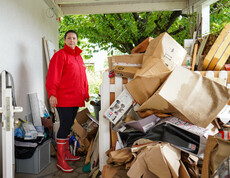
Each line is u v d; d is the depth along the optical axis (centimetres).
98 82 1012
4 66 254
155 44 221
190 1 492
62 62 277
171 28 677
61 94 285
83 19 665
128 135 193
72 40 289
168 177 150
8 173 179
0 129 192
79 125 314
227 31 234
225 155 134
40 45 400
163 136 168
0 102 208
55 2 455
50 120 356
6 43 261
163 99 169
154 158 152
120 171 188
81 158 328
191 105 171
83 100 310
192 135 167
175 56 219
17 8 296
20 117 297
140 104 204
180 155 166
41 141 277
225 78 216
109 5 525
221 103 171
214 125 187
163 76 189
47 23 451
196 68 252
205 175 146
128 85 205
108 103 229
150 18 623
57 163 293
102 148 232
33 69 359
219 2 580
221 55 234
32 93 346
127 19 597
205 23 445
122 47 720
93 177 241
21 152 260
